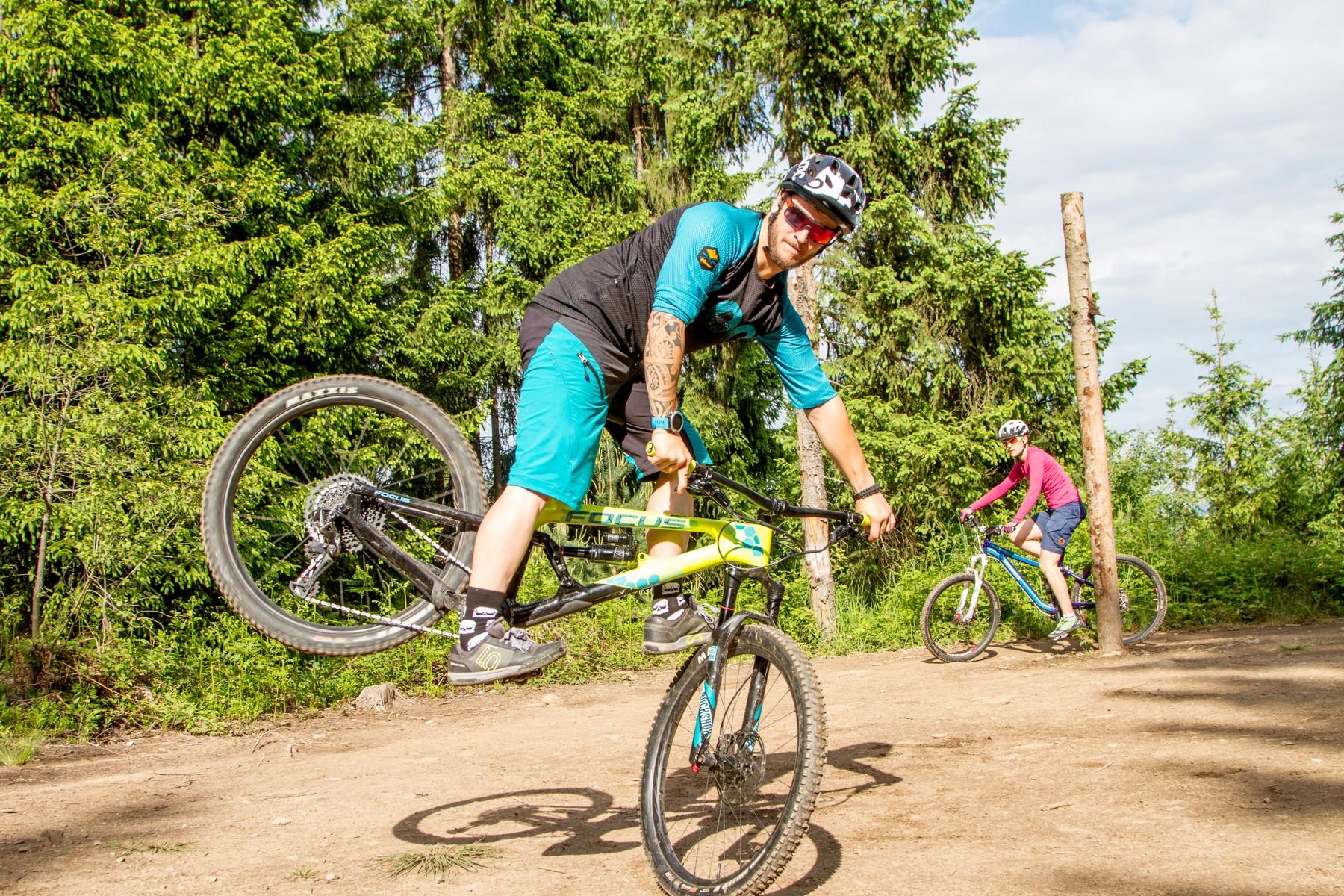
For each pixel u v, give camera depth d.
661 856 2.84
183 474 8.28
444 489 3.43
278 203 13.24
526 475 2.71
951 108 13.85
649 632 2.96
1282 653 7.27
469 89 19.25
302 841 3.63
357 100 17.08
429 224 16.28
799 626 11.48
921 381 13.73
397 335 15.30
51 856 3.49
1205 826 3.24
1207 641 8.41
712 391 17.11
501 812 3.96
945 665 8.09
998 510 13.24
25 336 8.60
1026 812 3.54
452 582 2.96
